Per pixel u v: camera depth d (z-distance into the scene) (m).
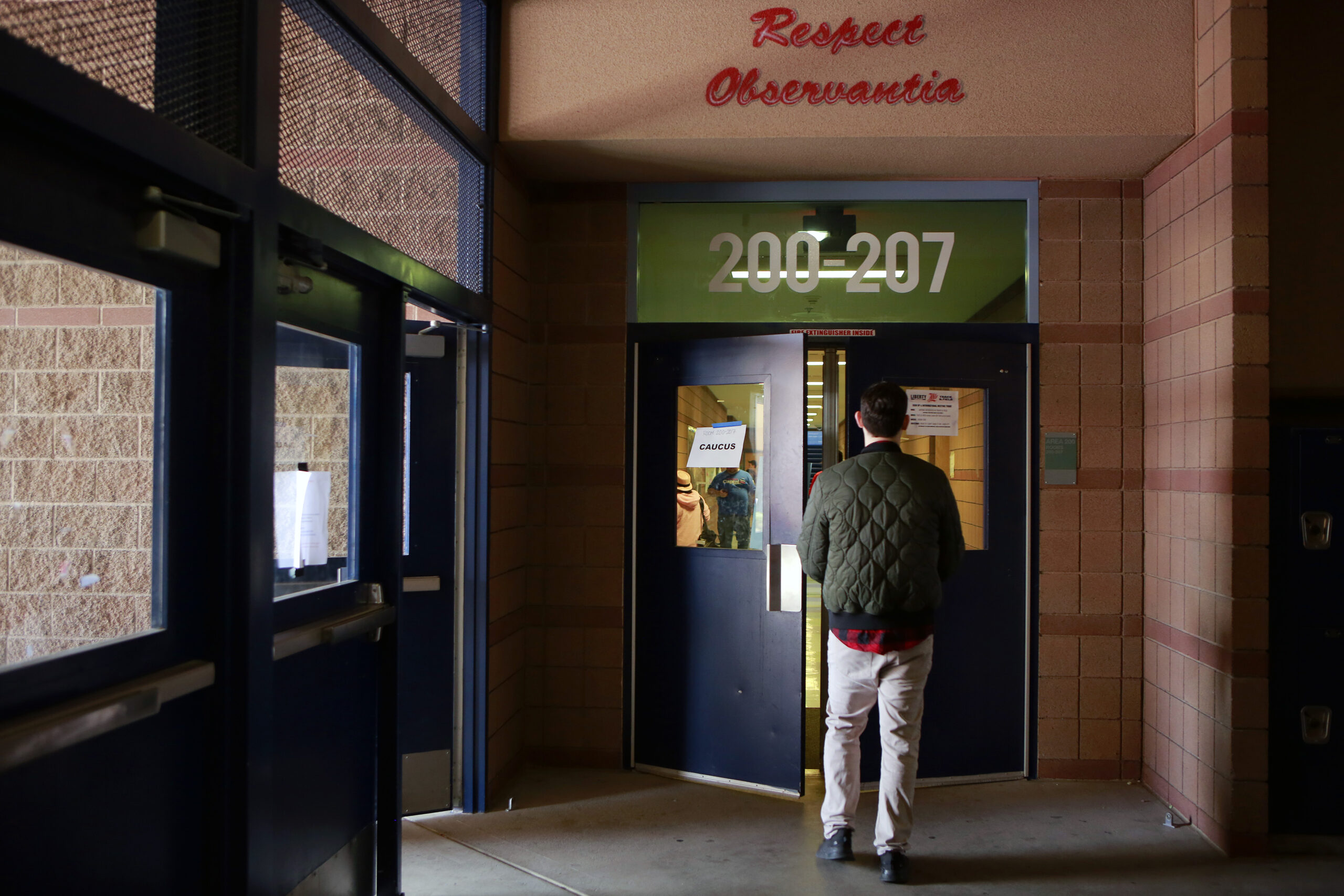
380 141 2.72
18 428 1.82
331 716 2.55
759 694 3.81
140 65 1.67
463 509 3.60
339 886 2.59
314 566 2.54
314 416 2.52
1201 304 3.47
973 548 4.03
